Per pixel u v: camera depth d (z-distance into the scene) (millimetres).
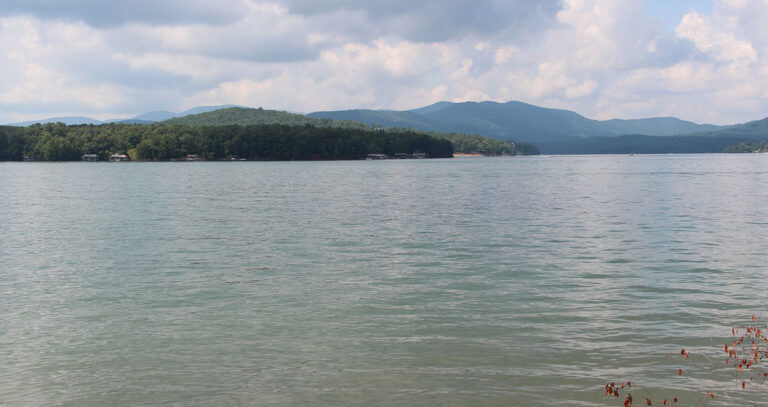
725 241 32344
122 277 23734
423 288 21562
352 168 176250
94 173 145375
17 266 26188
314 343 15680
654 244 31391
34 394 12805
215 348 15375
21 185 93188
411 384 13102
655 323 17219
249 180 105938
